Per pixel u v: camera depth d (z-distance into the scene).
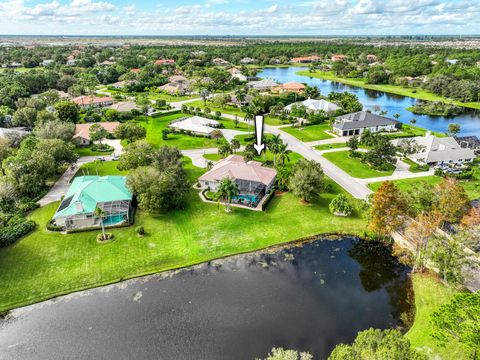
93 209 74.12
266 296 55.59
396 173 100.88
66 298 55.22
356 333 48.34
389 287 57.75
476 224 55.91
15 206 80.31
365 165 107.50
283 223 75.88
